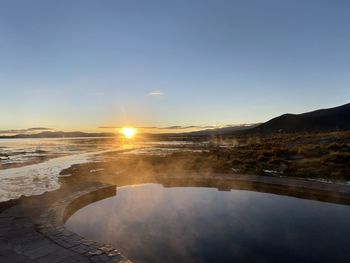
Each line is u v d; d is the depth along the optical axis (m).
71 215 8.20
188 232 6.93
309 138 34.41
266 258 5.43
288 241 6.27
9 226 6.13
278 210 8.84
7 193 13.55
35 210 7.34
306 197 10.27
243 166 16.95
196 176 13.01
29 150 50.34
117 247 6.01
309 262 5.24
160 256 5.52
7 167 23.91
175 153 29.17
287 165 16.56
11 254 4.80
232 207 9.28
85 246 5.15
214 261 5.30
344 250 5.82
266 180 11.82
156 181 12.86
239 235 6.73
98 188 10.12
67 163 27.03
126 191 11.39
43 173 20.03
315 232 6.88
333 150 20.70
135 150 46.84
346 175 12.98
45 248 5.05
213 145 57.00
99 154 38.41
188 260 5.36
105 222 7.68
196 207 9.27
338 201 9.48
